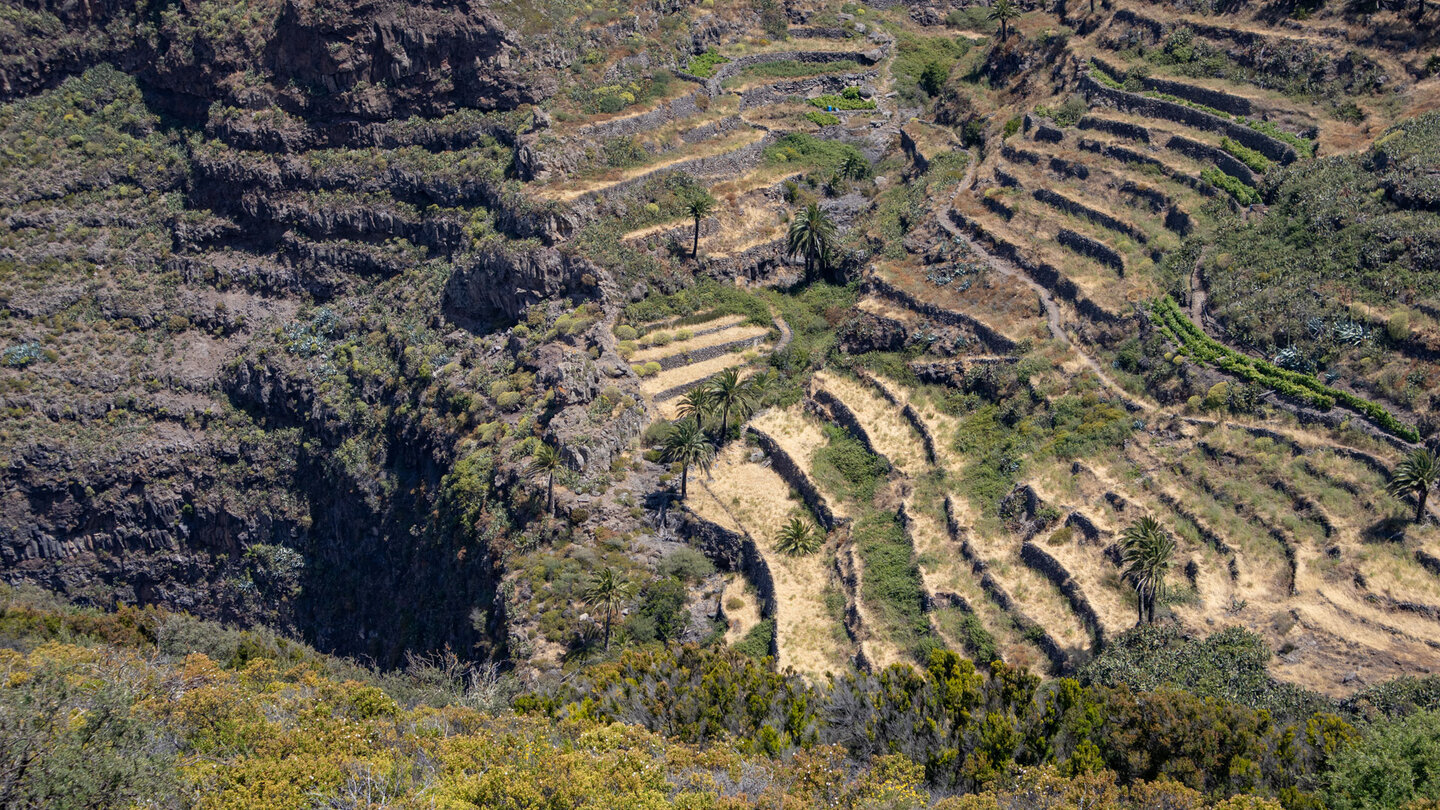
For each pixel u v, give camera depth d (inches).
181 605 6141.7
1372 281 4200.3
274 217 6515.8
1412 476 3491.6
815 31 7864.2
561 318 5442.9
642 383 5280.5
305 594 5743.1
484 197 6063.0
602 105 6491.1
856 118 7214.6
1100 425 4311.0
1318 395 3986.2
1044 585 3853.3
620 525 4621.1
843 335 5428.2
